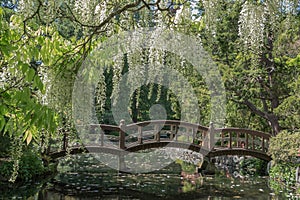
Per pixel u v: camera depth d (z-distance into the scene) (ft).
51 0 5.92
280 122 31.32
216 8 6.82
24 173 21.72
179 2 7.58
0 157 21.30
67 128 6.82
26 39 6.51
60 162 32.60
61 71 6.67
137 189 22.07
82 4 6.57
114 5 7.34
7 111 5.92
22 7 6.02
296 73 28.27
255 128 37.35
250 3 7.09
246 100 31.83
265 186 24.45
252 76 27.94
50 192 20.02
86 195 19.80
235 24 24.82
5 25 5.87
